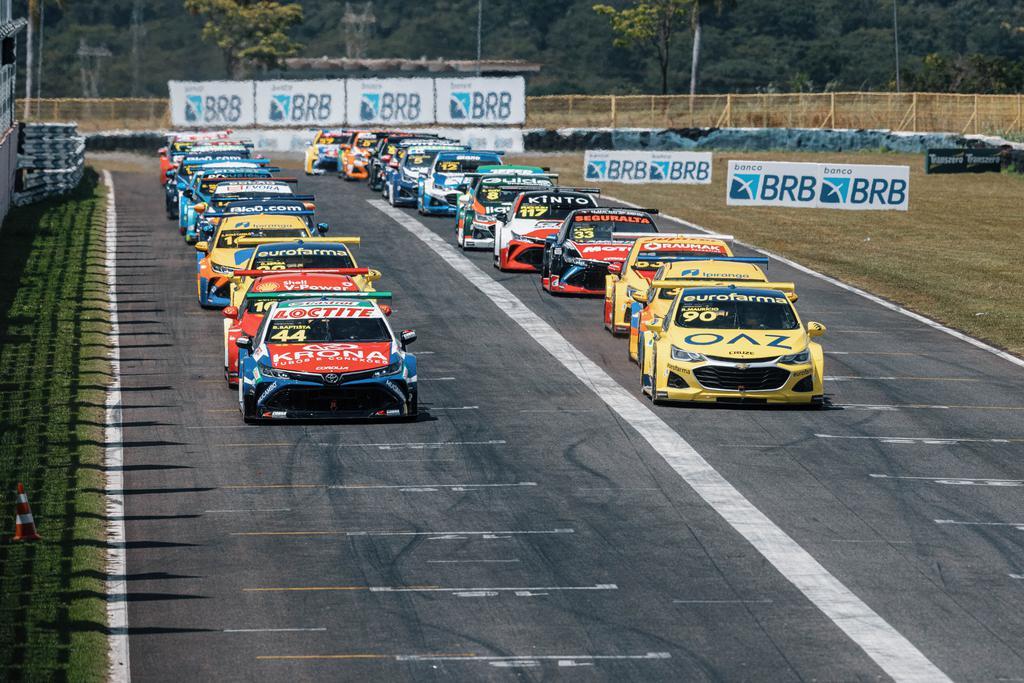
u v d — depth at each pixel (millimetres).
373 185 191125
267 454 63375
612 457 63156
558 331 96188
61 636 40906
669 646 40688
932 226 160875
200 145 183875
